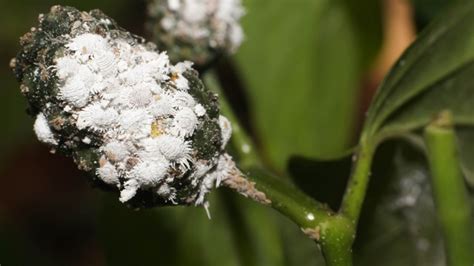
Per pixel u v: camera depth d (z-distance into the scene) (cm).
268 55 22
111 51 15
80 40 15
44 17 15
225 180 16
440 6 21
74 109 15
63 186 35
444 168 17
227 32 18
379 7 22
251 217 20
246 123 25
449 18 17
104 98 15
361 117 27
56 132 15
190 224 20
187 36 18
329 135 23
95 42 15
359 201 16
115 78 15
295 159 18
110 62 15
